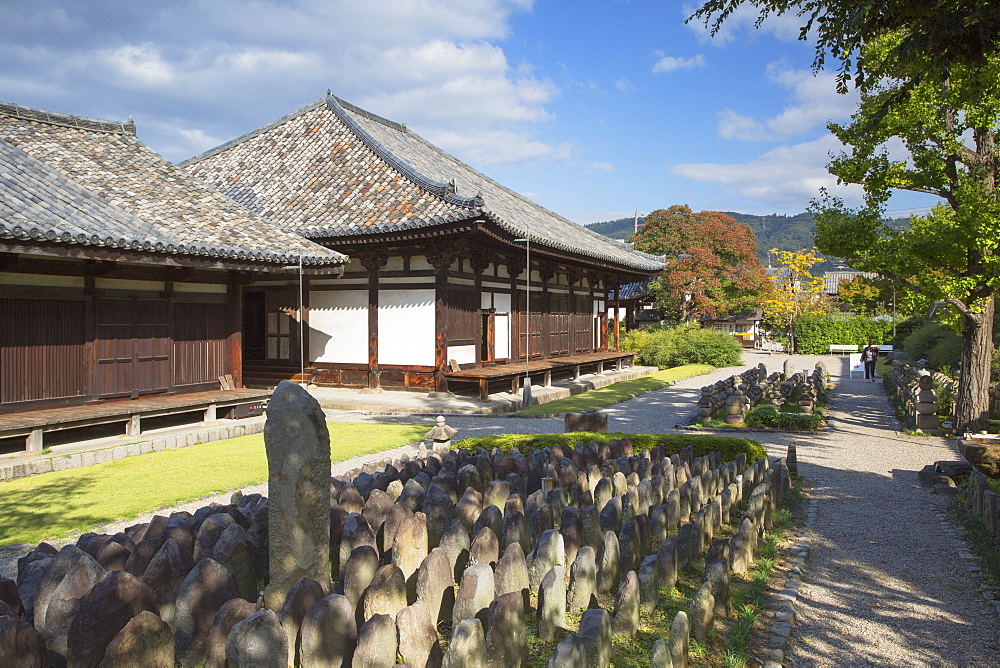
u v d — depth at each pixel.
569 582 5.29
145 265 12.66
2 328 10.56
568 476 7.43
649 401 20.47
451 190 18.17
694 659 4.20
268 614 3.50
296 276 20.78
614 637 4.45
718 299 46.56
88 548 4.86
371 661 3.56
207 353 14.15
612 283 31.61
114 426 12.98
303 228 18.78
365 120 25.95
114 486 8.86
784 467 8.51
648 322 55.69
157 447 11.50
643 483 6.59
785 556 6.43
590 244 29.77
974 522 7.41
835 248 13.33
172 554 4.40
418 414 16.41
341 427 14.17
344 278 20.30
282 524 4.28
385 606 4.19
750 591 5.40
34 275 10.93
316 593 4.06
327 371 20.50
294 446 4.29
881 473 10.31
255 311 22.06
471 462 7.80
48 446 11.26
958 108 11.34
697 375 30.95
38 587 4.11
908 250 12.43
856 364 30.89
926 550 6.66
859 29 6.38
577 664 3.40
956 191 12.02
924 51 6.23
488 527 5.23
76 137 15.28
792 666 4.33
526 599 4.80
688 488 6.93
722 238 46.25
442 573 4.54
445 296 18.84
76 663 3.56
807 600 5.41
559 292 26.89
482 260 20.47
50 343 11.23
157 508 7.87
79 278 11.62
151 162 15.81
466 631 3.50
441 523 5.68
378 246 19.05
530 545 5.82
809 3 6.65
